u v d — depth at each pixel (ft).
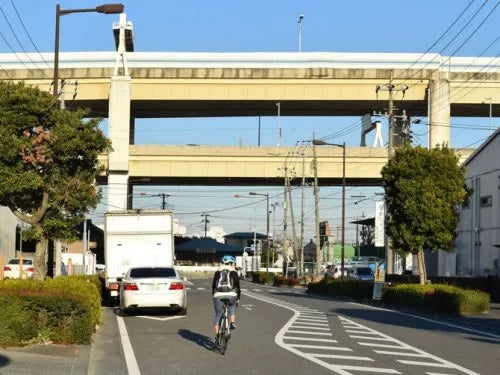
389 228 109.70
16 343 44.65
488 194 134.92
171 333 57.72
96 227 268.00
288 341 52.49
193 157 189.67
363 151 194.08
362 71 188.03
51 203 66.03
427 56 188.44
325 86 188.85
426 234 105.40
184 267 320.29
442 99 187.62
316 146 188.96
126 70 183.73
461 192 106.01
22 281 50.11
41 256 68.03
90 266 165.68
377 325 67.87
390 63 188.85
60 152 64.08
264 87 189.16
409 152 107.45
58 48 75.51
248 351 46.62
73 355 41.91
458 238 146.92
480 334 61.72
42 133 62.69
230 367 39.70
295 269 241.96
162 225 90.68
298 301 110.63
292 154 193.16
